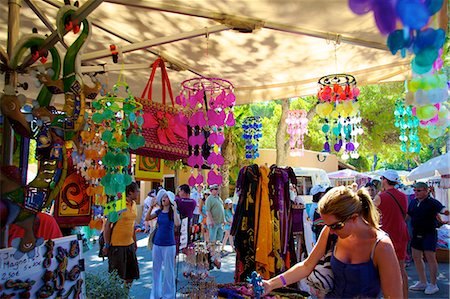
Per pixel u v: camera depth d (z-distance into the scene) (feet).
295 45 10.94
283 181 12.14
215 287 8.45
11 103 5.60
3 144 6.22
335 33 9.27
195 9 8.20
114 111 7.59
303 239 15.90
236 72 13.41
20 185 5.25
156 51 11.18
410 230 23.53
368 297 5.93
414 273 21.39
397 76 12.59
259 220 11.29
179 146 9.57
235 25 8.59
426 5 3.57
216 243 12.66
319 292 6.63
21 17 9.59
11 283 5.54
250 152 22.02
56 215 8.91
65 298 6.54
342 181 50.44
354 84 12.48
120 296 9.27
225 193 39.91
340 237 6.25
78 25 6.14
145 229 37.73
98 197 8.10
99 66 9.77
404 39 3.67
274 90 14.75
